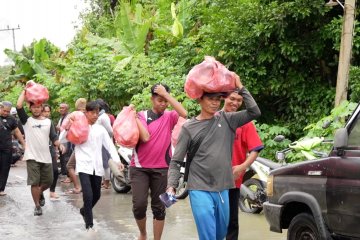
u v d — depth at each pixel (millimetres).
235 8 12789
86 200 8102
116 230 8305
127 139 6605
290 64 12672
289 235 5922
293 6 11797
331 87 12547
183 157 5250
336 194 5234
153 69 15352
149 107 13703
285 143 11727
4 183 12344
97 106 8125
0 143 12211
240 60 12750
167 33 17172
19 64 24375
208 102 5152
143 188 6789
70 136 8008
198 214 5113
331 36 11758
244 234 7953
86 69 16391
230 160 5246
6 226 8805
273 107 13570
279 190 6031
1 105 12258
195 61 14438
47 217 9523
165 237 7777
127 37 17859
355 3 11492
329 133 9797
